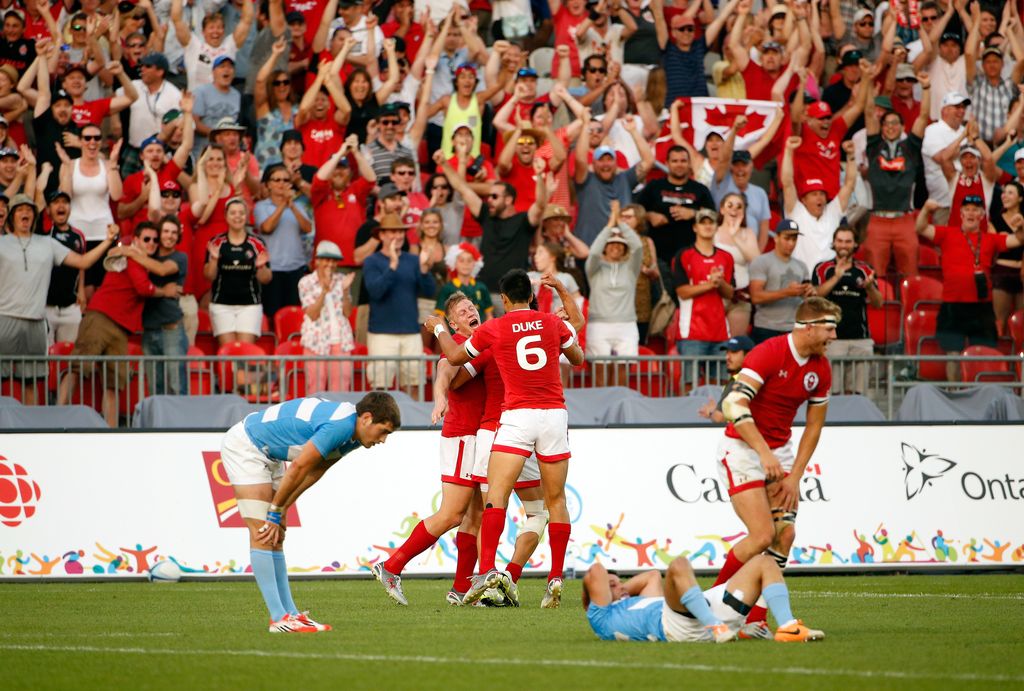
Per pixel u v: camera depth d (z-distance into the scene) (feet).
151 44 214.48
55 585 139.23
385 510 147.23
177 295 177.78
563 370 179.01
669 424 151.23
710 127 218.59
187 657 78.54
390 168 204.44
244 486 88.38
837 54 243.19
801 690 63.57
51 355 169.37
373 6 234.38
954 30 243.81
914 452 153.99
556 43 228.63
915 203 224.33
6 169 187.83
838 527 151.02
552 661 74.49
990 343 211.41
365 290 191.31
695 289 185.98
